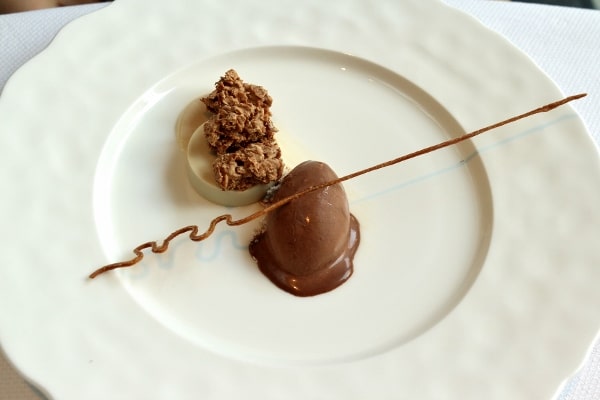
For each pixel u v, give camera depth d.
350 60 0.41
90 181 0.36
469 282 0.35
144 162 0.38
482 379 0.32
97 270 0.33
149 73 0.39
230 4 0.41
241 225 0.36
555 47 0.42
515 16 0.43
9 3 0.45
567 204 0.36
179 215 0.36
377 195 0.37
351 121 0.40
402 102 0.40
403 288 0.35
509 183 0.37
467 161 0.38
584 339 0.32
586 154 0.37
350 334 0.34
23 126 0.37
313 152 0.38
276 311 0.34
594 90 0.41
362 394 0.31
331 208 0.34
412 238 0.36
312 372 0.32
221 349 0.33
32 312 0.32
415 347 0.33
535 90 0.39
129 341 0.32
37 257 0.34
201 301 0.34
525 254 0.35
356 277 0.35
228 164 0.36
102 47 0.39
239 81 0.37
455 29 0.41
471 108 0.39
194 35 0.40
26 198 0.35
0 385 0.32
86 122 0.37
